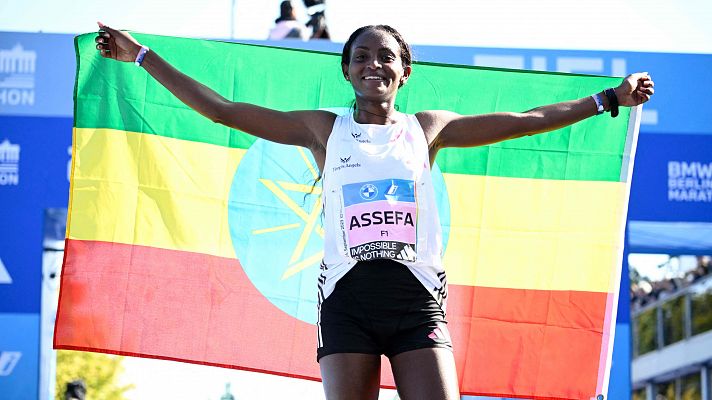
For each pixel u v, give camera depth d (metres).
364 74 7.82
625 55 14.66
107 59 10.38
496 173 10.71
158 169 10.44
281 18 16.84
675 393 30.47
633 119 10.57
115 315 10.25
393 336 7.35
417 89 10.72
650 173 14.78
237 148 10.64
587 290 10.55
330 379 7.14
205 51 10.66
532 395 10.47
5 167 14.34
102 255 10.28
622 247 10.52
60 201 14.35
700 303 28.77
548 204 10.66
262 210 10.63
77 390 16.55
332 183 7.55
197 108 8.05
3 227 14.29
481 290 10.60
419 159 7.60
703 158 14.77
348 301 7.35
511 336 10.52
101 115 10.37
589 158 10.63
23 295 14.27
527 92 10.68
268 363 10.48
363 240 7.35
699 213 14.77
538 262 10.60
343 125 7.73
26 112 14.41
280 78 10.73
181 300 10.38
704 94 14.74
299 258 10.62
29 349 14.21
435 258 7.51
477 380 10.49
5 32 14.41
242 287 10.52
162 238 10.40
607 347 10.47
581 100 8.27
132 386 18.84
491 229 10.66
